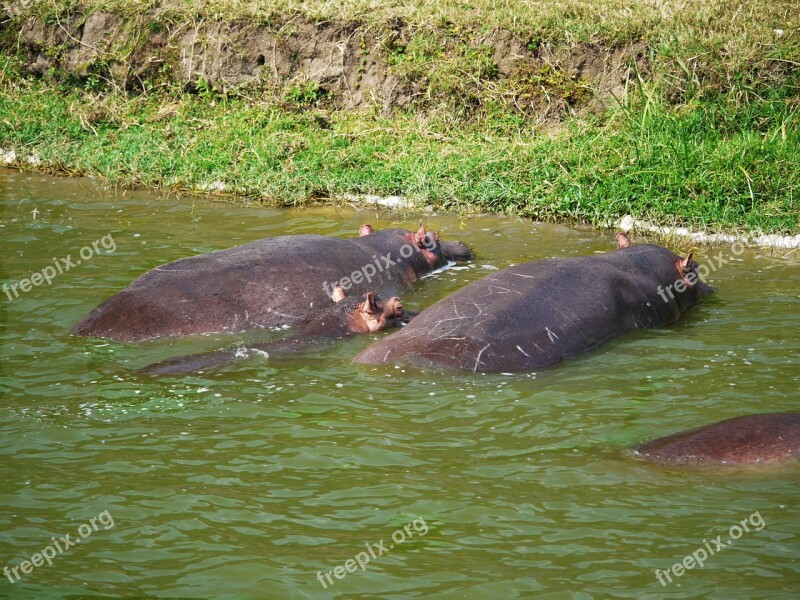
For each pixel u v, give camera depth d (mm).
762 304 21906
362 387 17141
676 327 20562
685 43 33094
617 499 13266
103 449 14773
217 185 31078
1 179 32250
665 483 13633
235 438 15156
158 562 11898
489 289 19750
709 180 28281
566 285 20047
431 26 35406
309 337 19328
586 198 28203
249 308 20547
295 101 35500
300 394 16828
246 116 34906
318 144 32594
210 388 17047
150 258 24188
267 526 12688
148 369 17766
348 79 35594
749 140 29422
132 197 30344
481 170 30219
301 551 12133
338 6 36656
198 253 24609
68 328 19859
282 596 11250
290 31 36094
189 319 19938
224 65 36562
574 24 34344
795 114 30891
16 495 13406
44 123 35531
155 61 37406
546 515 12914
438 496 13414
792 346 19109
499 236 27094
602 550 12086
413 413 16109
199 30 37125
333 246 22969
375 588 11367
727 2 35406
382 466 14297
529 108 33531
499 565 11797
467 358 17812
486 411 16156
